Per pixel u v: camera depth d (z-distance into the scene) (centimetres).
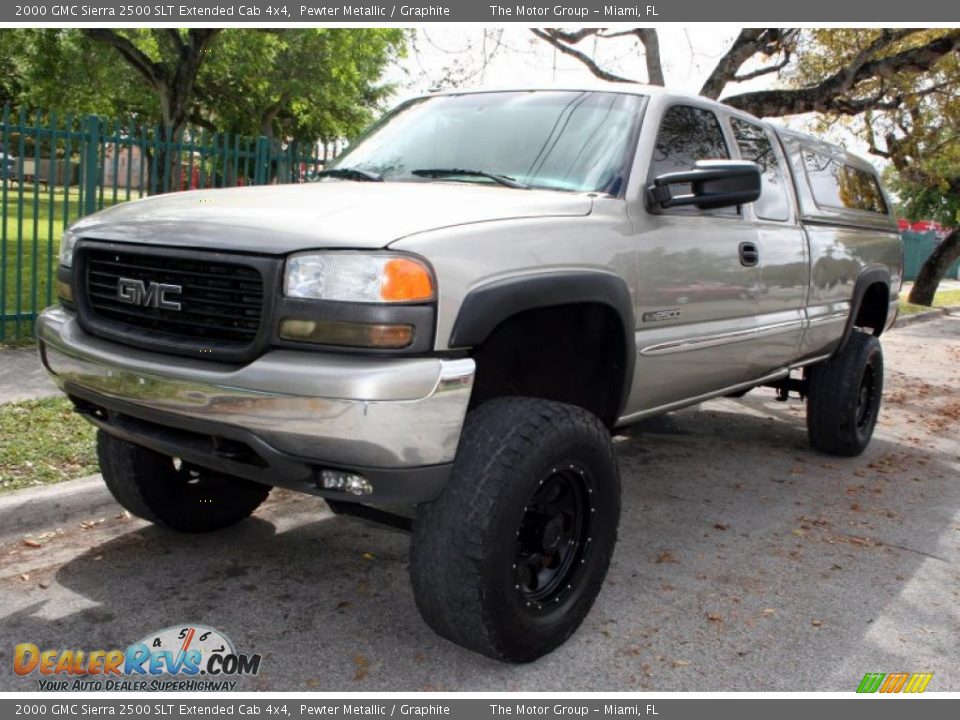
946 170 1783
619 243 340
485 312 271
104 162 785
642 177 366
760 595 381
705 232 403
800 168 530
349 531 426
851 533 469
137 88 2728
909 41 1259
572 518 318
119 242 300
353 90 3044
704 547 435
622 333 340
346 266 256
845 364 598
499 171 370
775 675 313
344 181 376
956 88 1335
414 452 259
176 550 391
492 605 279
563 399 368
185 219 289
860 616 366
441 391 259
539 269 296
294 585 363
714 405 791
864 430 633
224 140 848
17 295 747
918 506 527
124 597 343
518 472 277
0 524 388
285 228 269
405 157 396
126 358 285
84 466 455
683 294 385
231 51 2291
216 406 264
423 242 264
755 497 523
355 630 328
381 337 254
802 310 517
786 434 695
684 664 317
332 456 258
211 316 277
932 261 2038
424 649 317
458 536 273
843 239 562
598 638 332
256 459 279
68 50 2389
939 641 347
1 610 326
